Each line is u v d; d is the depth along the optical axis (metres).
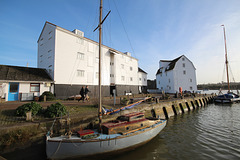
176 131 10.54
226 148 7.52
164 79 43.47
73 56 19.12
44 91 15.95
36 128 7.00
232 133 10.02
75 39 19.61
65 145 5.82
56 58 17.28
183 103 20.41
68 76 18.31
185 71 39.91
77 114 9.21
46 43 19.52
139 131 7.56
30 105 8.51
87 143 6.00
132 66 32.31
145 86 36.88
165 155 6.77
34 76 16.08
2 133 6.17
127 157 6.58
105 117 9.53
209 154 6.84
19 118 7.89
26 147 6.52
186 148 7.56
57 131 7.47
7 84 13.75
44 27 20.33
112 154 6.59
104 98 19.84
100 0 8.85
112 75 26.75
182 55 40.25
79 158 6.00
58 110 8.43
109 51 25.42
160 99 20.12
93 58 21.97
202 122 13.38
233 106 24.48
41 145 6.91
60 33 17.95
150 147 7.69
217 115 16.81
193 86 40.25
